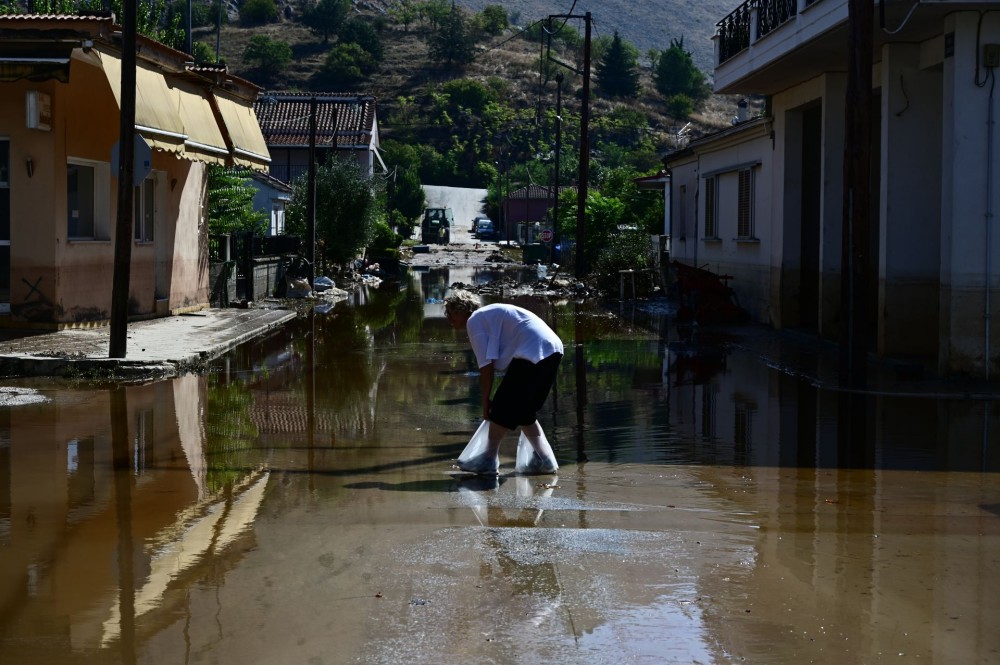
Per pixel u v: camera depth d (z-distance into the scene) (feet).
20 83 47.47
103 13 46.96
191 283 67.51
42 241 48.42
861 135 38.55
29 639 14.56
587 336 59.16
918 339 47.06
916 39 45.32
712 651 14.23
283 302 82.43
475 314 24.76
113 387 38.14
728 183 77.56
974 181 40.04
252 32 487.20
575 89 446.19
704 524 20.45
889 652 14.16
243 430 30.30
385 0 563.89
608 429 31.14
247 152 66.69
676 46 483.51
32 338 46.75
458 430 30.66
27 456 26.43
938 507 21.98
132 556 18.24
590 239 126.31
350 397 36.55
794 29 49.19
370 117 192.54
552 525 20.33
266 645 14.37
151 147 49.62
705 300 67.72
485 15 517.96
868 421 32.55
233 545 18.89
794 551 18.70
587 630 14.97
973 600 16.17
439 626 15.08
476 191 340.59
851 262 39.01
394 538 19.38
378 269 127.54
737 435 30.22
